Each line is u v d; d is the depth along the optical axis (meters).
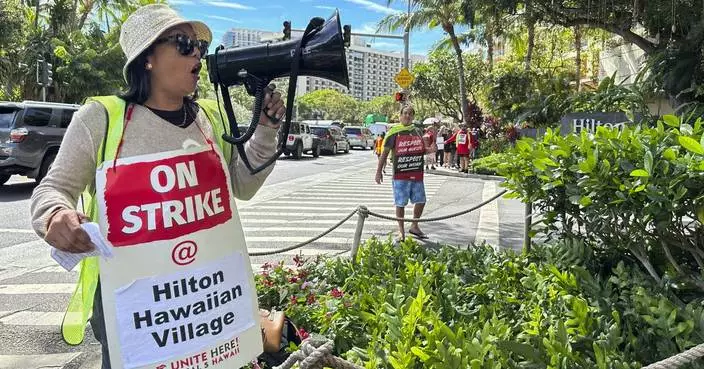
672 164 2.54
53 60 26.52
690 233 2.82
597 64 22.09
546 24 11.65
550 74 17.44
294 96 2.08
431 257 4.46
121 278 1.84
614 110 4.63
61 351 4.25
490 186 15.87
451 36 23.75
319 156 31.22
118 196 1.84
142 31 1.88
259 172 2.19
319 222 9.85
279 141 2.15
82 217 1.67
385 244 4.93
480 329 2.72
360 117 93.44
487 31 13.53
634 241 2.86
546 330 2.64
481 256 4.35
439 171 20.39
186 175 1.94
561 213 3.31
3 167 11.83
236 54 2.06
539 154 3.12
